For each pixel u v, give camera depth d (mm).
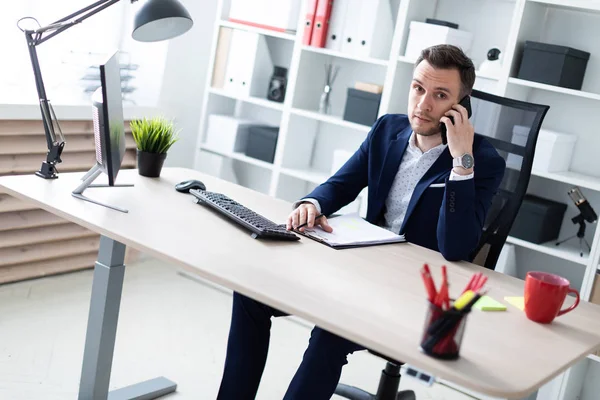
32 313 3309
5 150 3359
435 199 2447
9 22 3732
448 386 3336
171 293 3803
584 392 3438
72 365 2938
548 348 1700
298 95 3971
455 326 1515
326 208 2508
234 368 2334
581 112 3486
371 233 2391
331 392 2123
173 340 3295
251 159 4125
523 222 3338
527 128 2568
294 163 4121
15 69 3785
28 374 2811
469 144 2285
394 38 3588
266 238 2158
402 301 1837
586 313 2027
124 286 3775
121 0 4168
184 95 4352
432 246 2467
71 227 3785
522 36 3338
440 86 2336
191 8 4227
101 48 4145
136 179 2596
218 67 4219
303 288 1798
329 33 3828
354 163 2668
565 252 3285
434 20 3539
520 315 1897
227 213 2256
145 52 4227
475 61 3699
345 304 1742
